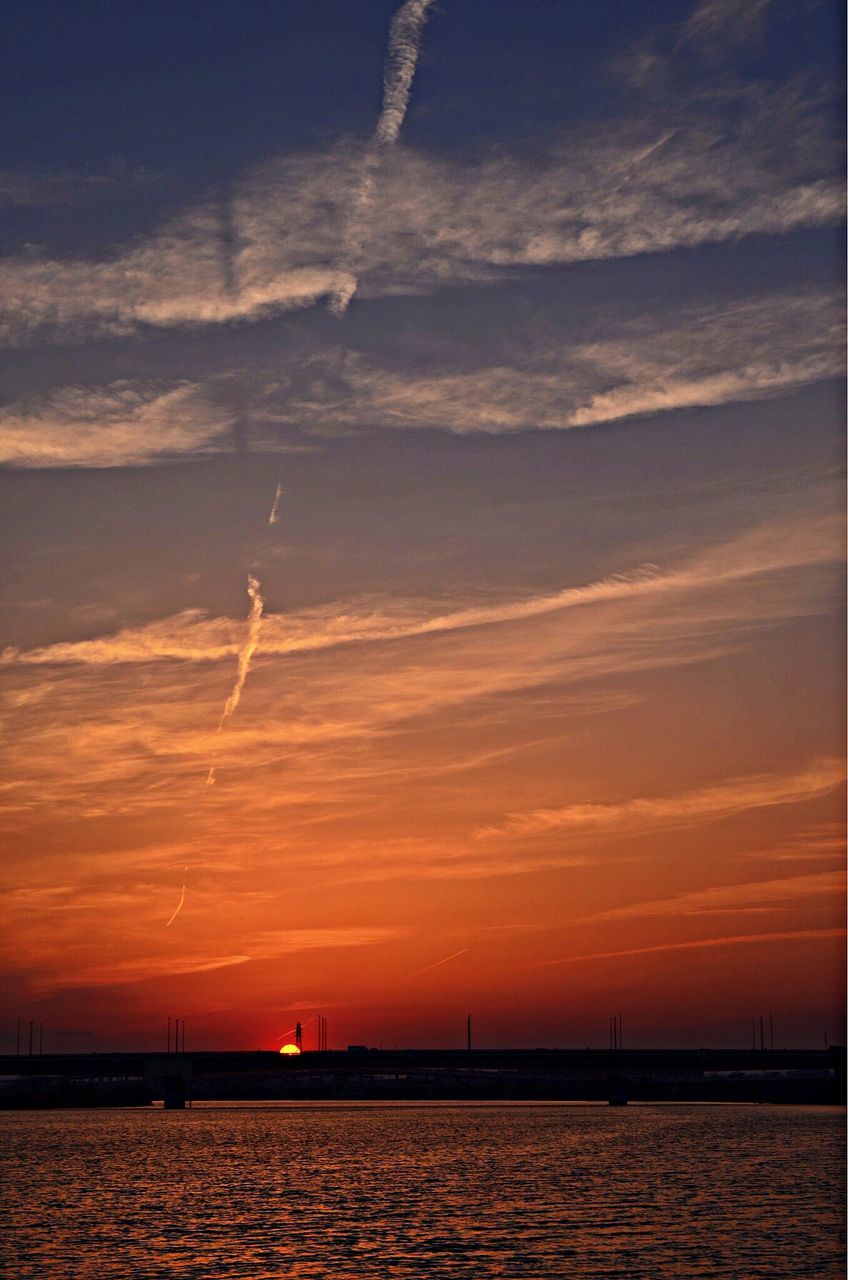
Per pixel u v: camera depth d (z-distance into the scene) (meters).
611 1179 194.25
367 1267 119.19
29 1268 120.06
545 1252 126.06
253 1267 119.94
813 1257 121.50
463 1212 157.75
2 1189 190.50
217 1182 199.12
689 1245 129.12
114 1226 148.50
